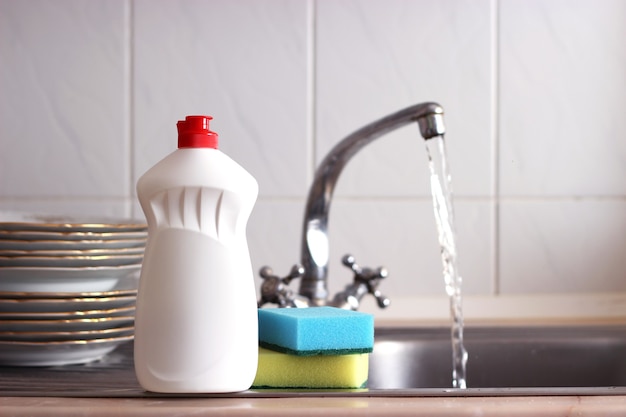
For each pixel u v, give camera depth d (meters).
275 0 1.42
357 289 1.13
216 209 0.68
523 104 1.46
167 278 0.68
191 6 1.41
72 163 1.40
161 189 0.68
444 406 0.66
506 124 1.46
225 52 1.42
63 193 1.40
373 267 1.44
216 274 0.68
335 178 1.10
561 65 1.47
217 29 1.42
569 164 1.47
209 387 0.68
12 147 1.40
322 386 0.74
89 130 1.41
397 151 1.44
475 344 1.15
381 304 1.14
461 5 1.45
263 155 1.42
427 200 1.44
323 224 1.12
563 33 1.47
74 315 0.87
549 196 1.47
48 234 0.88
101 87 1.41
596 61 1.47
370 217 1.44
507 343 1.15
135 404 0.66
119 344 0.99
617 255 1.48
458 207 1.46
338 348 0.74
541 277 1.47
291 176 1.43
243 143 1.42
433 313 1.44
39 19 1.40
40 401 0.68
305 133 1.43
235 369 0.68
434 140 1.44
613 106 1.48
